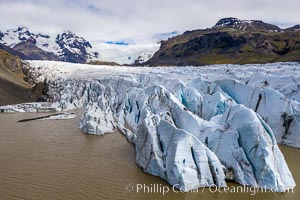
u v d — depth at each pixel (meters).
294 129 36.81
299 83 43.00
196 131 28.78
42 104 76.31
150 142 27.97
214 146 26.86
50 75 109.50
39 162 31.05
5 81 92.38
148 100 41.78
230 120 27.27
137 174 27.62
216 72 68.62
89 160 31.70
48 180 26.47
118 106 59.12
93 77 93.94
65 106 69.88
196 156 24.83
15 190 24.47
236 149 25.62
